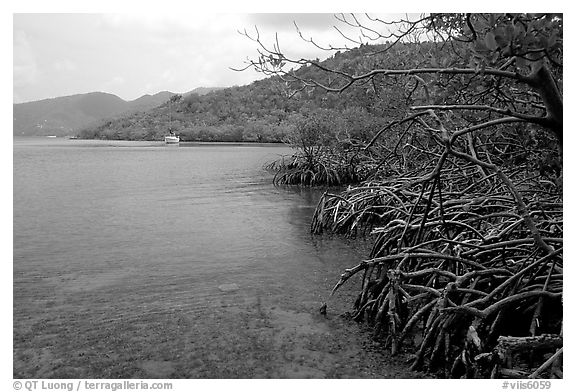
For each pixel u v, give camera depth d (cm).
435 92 568
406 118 551
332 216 1232
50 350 579
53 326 645
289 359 555
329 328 638
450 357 514
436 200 841
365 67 699
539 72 395
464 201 763
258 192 2038
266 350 575
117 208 1620
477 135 739
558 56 416
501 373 450
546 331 511
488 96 595
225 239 1166
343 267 920
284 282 827
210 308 708
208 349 578
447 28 529
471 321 525
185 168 3200
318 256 1003
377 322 605
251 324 650
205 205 1689
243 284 818
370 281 666
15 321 662
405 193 996
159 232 1247
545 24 345
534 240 511
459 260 583
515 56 350
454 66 540
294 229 1284
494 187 827
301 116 2353
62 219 1423
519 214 630
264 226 1324
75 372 527
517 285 526
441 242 671
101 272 897
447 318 516
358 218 1071
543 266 540
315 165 2277
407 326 554
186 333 622
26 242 1138
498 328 511
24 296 764
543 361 495
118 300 745
